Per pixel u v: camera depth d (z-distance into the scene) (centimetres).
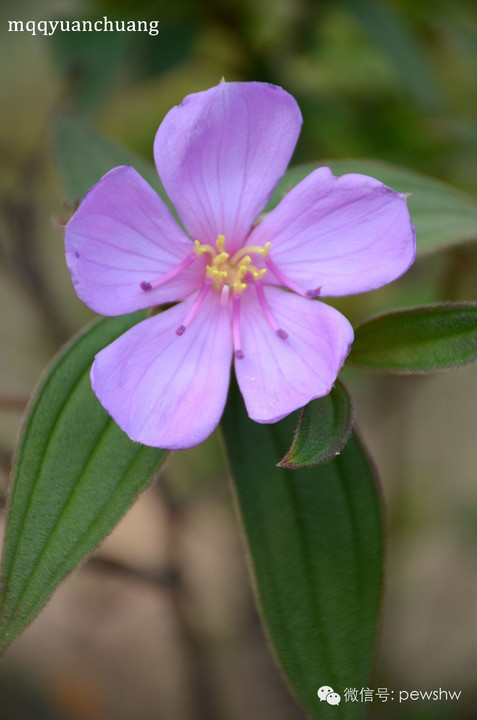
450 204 37
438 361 34
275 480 36
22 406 38
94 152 38
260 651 53
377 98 46
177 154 35
